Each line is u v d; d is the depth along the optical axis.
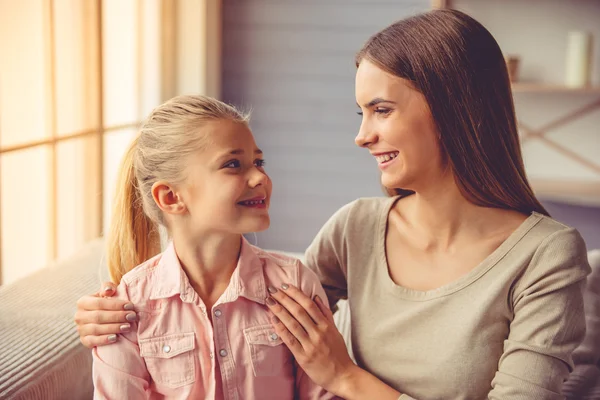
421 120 1.18
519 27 3.58
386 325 1.26
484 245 1.23
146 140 1.27
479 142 1.19
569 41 3.43
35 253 2.32
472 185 1.21
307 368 1.21
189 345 1.23
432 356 1.21
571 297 1.15
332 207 4.14
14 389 1.20
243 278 1.26
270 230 4.21
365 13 3.94
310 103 4.07
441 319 1.21
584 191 3.37
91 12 2.70
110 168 2.96
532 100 3.62
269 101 4.11
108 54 2.92
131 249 1.37
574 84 3.40
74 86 2.57
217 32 3.94
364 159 4.07
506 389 1.12
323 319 1.23
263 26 4.04
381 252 1.31
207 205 1.20
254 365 1.24
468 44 1.17
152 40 3.47
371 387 1.19
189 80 3.83
